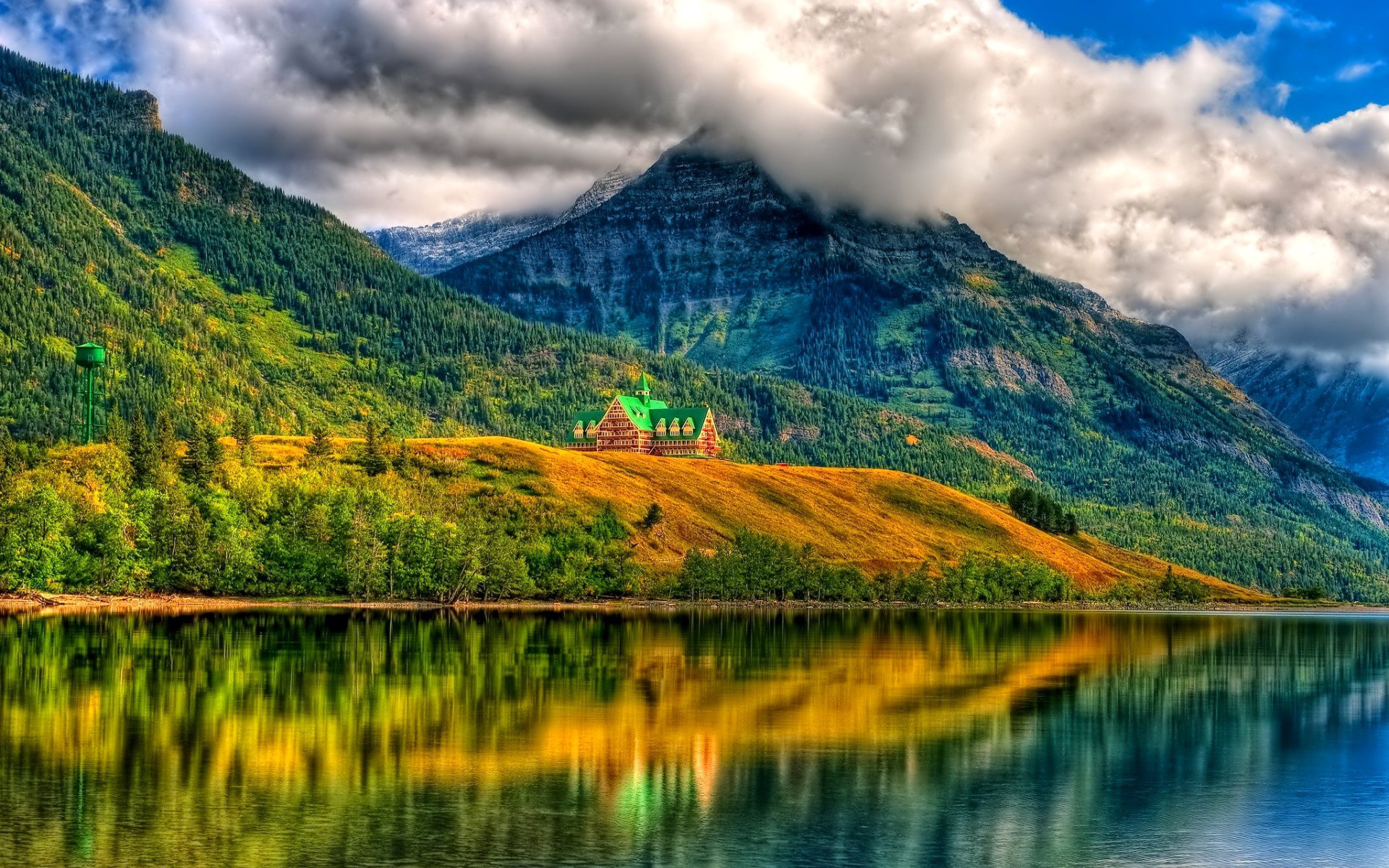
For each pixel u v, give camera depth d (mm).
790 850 72562
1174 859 72625
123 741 95750
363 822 75625
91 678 125312
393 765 90688
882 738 105312
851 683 137625
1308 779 93688
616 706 117250
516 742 99375
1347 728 116938
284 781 85000
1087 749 103125
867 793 86062
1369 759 101688
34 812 76125
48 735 97062
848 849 73062
